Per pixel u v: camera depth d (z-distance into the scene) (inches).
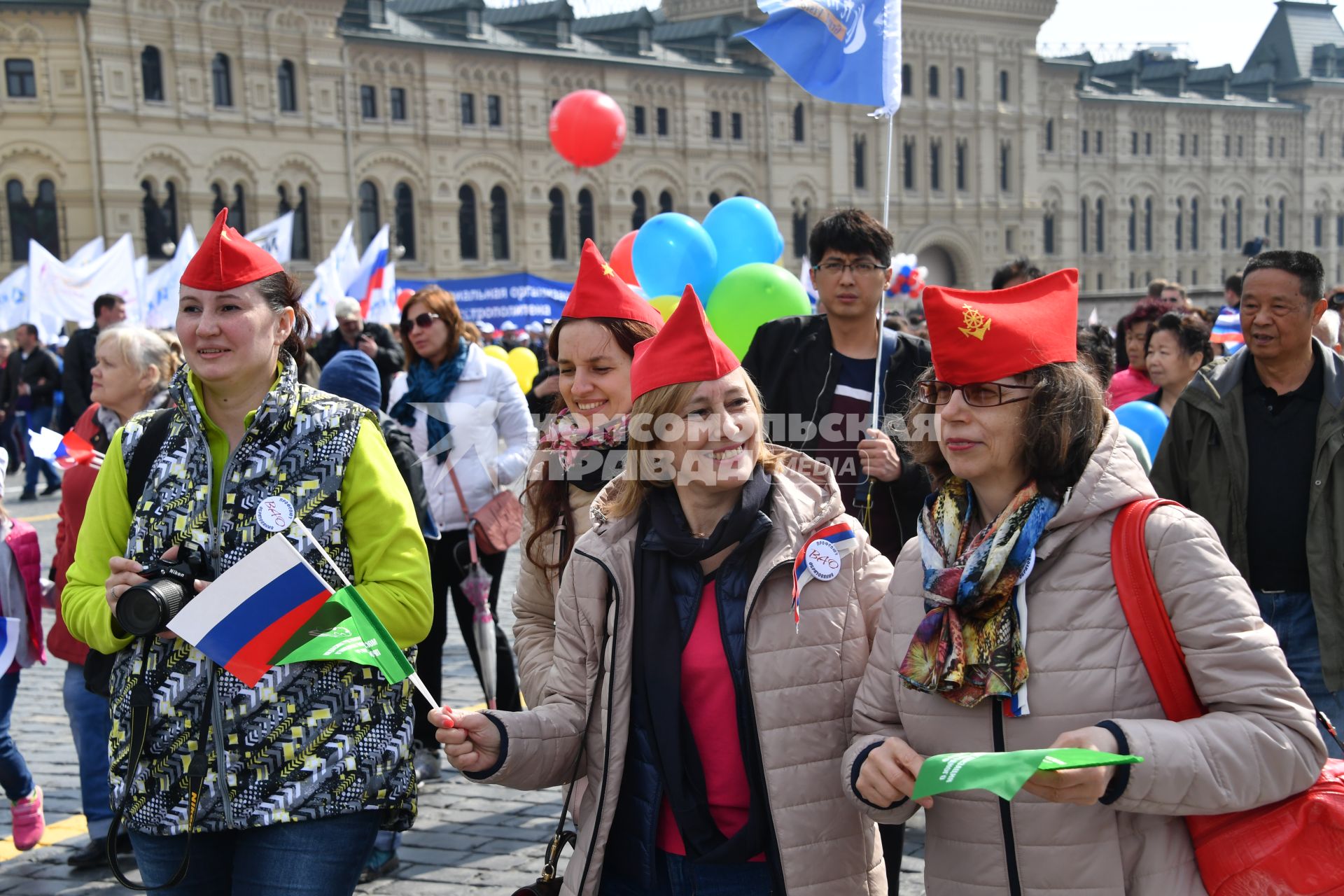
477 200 2001.7
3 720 216.8
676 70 2187.5
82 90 1624.0
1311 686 176.4
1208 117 2942.9
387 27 1913.1
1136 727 90.9
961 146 2578.7
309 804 118.5
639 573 114.0
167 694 120.3
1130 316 305.1
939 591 99.7
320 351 458.0
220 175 1749.5
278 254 999.0
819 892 108.5
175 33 1691.7
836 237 186.1
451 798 244.1
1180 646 95.5
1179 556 95.6
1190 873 98.1
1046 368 98.6
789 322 194.4
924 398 107.8
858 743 103.8
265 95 1777.8
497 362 250.2
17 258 1630.2
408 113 1924.2
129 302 915.4
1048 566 98.1
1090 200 2778.1
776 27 206.5
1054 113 2709.2
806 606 111.0
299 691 120.1
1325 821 94.0
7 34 1604.3
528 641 140.3
